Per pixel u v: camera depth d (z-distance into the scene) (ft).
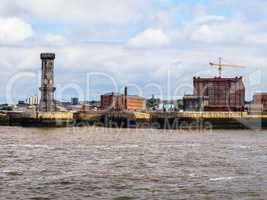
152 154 426.10
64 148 481.46
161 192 243.60
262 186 260.21
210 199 229.66
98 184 263.70
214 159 386.52
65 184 263.29
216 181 274.57
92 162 360.69
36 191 244.83
